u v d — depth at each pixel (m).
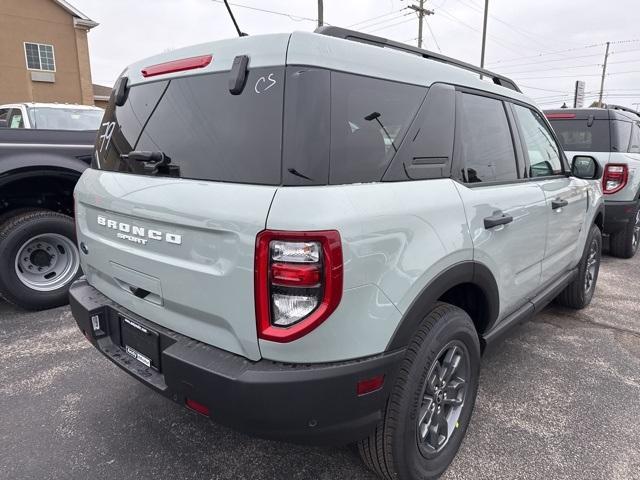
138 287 2.14
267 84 1.77
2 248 3.93
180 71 2.10
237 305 1.72
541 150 3.32
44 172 4.07
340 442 1.84
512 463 2.41
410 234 1.89
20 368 3.27
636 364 3.49
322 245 1.61
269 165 1.71
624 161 5.98
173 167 2.00
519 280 2.87
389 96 2.01
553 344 3.82
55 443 2.51
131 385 3.09
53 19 24.94
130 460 2.40
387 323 1.80
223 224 1.70
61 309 4.29
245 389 1.68
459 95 2.41
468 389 2.44
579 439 2.61
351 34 2.13
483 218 2.34
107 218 2.30
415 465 2.11
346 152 1.78
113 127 2.46
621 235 6.42
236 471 2.34
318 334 1.66
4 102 24.27
